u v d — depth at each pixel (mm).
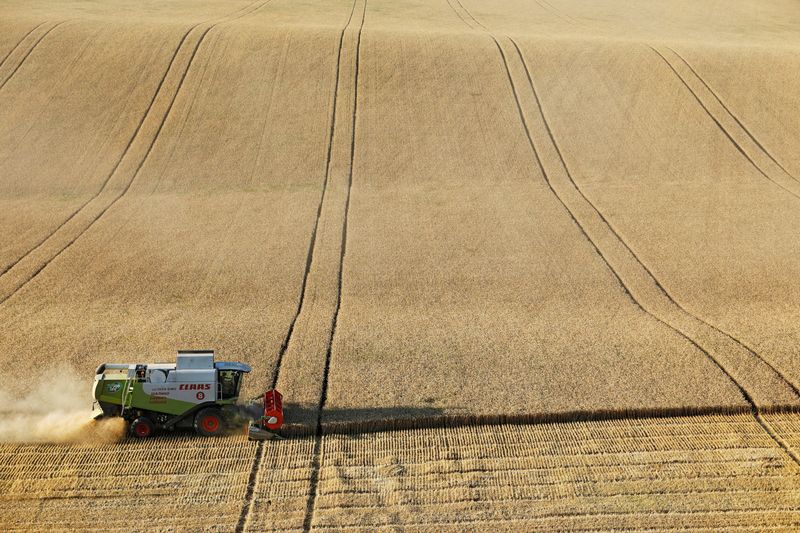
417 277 24172
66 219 28844
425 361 18141
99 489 13000
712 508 12625
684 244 27109
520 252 26375
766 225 28891
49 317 20578
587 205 30906
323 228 28406
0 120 36500
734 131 37781
